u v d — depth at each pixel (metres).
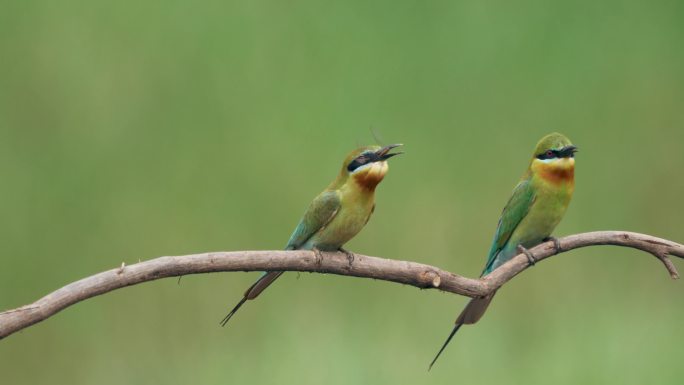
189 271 5.59
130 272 5.36
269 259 5.92
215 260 5.66
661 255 6.66
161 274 5.48
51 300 5.15
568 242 6.75
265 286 6.96
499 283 6.57
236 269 5.78
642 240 6.68
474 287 6.44
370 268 6.32
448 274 6.38
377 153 7.82
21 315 5.08
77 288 5.22
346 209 7.80
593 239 6.75
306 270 6.26
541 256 6.71
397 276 6.32
